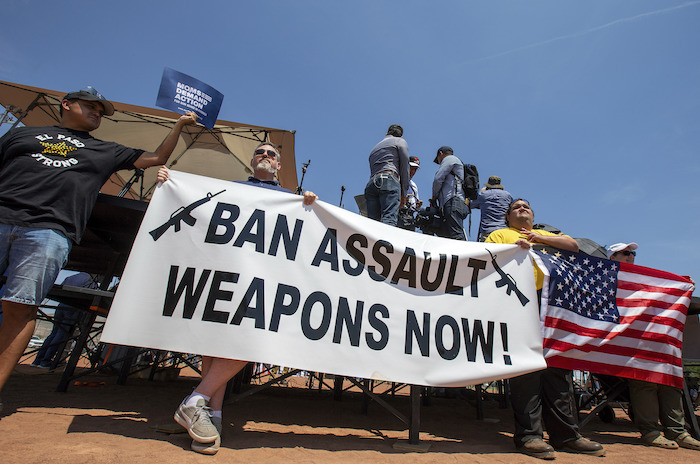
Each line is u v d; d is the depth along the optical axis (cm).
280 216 287
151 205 262
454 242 329
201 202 272
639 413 379
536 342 313
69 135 264
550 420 313
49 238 231
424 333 291
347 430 331
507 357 301
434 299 304
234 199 281
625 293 381
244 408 390
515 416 300
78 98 276
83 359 746
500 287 324
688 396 409
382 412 454
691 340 481
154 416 293
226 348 240
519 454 283
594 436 398
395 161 481
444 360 288
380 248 306
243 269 262
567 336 337
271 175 347
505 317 315
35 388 373
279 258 275
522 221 374
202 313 245
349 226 303
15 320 227
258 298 258
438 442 308
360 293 287
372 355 273
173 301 243
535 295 331
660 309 384
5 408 273
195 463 194
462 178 516
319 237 292
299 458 224
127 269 242
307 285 274
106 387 434
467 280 318
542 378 326
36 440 203
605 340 351
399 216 534
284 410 403
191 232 263
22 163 242
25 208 233
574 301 353
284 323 259
